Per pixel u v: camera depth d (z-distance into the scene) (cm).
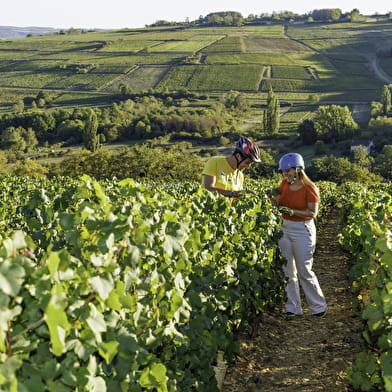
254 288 533
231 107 13238
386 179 7750
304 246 589
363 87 15488
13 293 185
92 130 9119
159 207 341
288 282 616
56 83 16288
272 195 580
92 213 272
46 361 212
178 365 341
